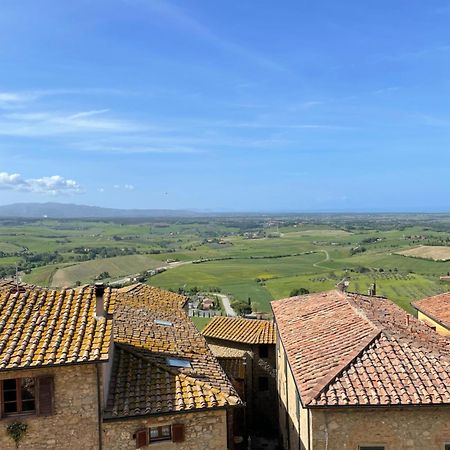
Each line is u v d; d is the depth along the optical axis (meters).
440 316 30.23
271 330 39.28
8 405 16.31
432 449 17.19
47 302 19.88
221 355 36.56
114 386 18.28
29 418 16.23
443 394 17.11
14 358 16.17
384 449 17.23
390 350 19.48
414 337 21.47
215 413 17.61
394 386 17.53
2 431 16.06
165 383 18.53
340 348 20.44
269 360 37.94
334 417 17.22
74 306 19.83
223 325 41.09
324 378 17.94
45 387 16.36
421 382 17.72
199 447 17.45
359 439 17.23
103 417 16.70
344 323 23.56
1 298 19.77
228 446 20.41
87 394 16.70
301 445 21.05
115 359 20.02
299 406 21.48
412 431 17.23
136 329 24.23
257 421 36.41
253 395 37.62
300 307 30.03
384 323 22.56
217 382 19.50
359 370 18.34
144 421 17.05
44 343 17.06
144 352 21.02
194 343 24.56
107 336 17.86
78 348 16.91
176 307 33.34
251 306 99.75
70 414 16.58
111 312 20.75
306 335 23.94
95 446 16.73
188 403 17.34
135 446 16.97
